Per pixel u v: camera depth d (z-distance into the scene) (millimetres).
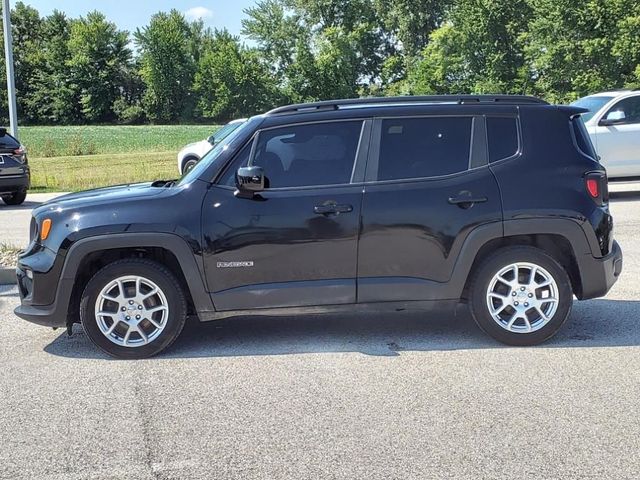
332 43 81250
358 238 5262
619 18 36969
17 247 9500
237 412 4258
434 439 3830
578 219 5309
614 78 37656
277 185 5320
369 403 4352
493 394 4461
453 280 5320
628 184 17141
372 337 5777
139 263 5258
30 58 109188
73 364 5223
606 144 13344
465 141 5430
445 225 5277
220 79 96438
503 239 5430
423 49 68188
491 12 51688
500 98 5582
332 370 4977
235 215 5230
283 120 5426
